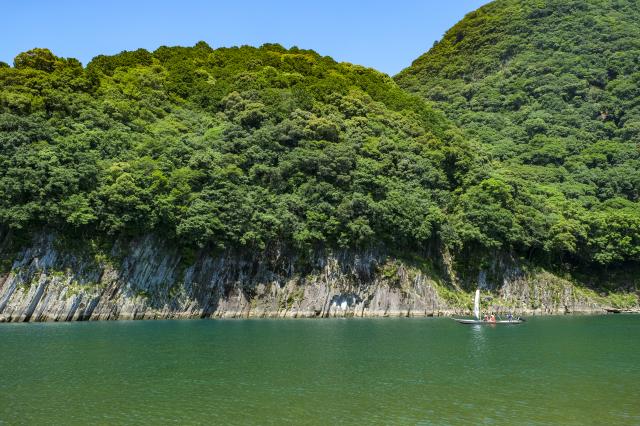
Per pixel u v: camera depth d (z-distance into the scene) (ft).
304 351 188.96
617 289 426.51
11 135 289.33
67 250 284.20
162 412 113.50
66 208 277.03
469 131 597.52
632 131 565.53
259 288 326.44
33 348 186.50
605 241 414.62
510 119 629.92
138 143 333.21
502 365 168.35
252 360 171.01
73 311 279.49
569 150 554.05
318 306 326.65
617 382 145.07
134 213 287.07
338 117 406.82
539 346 210.79
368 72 531.09
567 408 119.24
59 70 373.40
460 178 404.36
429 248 368.07
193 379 143.33
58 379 141.08
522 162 541.75
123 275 293.84
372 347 200.13
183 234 297.74
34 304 273.54
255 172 345.51
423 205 363.35
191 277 313.73
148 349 188.96
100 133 323.16
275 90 420.36
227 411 114.62
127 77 413.39
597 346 212.43
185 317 308.19
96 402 120.26
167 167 313.32
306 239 330.54
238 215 313.12
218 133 370.53
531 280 389.19
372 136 403.95
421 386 138.21
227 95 420.77
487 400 125.29
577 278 423.64
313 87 441.27
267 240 328.29
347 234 331.57
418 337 230.48
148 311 298.35
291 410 115.85
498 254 383.24
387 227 343.26
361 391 132.26
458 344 212.23
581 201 462.19
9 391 128.77
